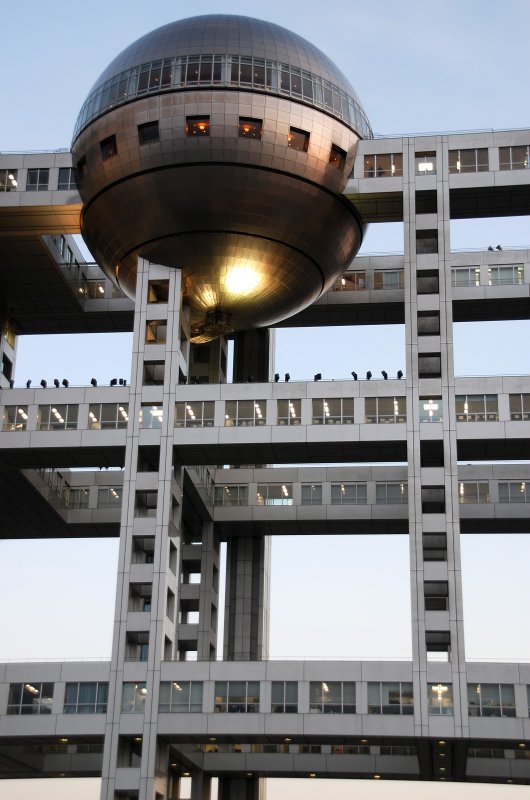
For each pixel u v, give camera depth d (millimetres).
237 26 85750
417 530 77125
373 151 86938
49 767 87375
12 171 88938
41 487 92938
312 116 82938
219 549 97438
